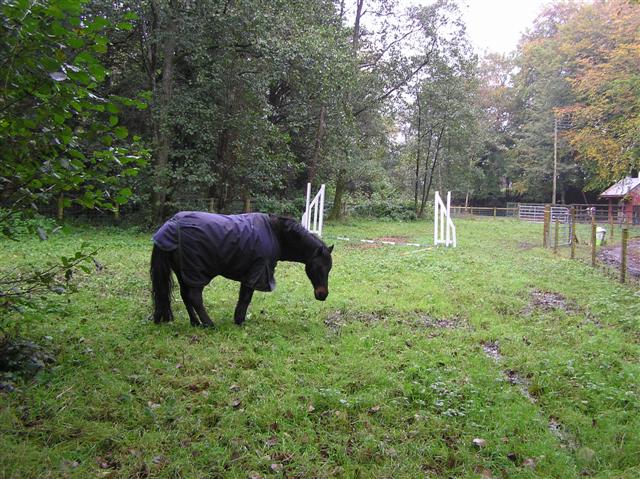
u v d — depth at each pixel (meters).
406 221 29.97
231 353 5.00
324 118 22.61
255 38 15.16
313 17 18.78
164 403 3.81
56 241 11.89
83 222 16.61
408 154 33.72
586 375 4.77
